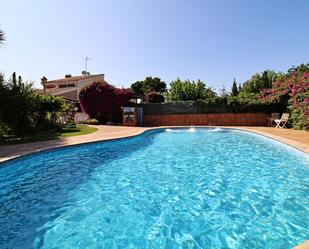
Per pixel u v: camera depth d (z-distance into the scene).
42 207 4.30
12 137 11.65
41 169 6.80
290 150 8.53
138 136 12.57
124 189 5.22
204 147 10.41
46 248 3.00
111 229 3.50
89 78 33.59
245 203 4.36
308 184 5.33
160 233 3.37
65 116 20.28
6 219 3.84
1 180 5.86
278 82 18.55
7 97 11.61
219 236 3.25
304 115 13.57
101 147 10.13
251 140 12.05
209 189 5.16
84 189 5.21
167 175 6.25
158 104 21.12
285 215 3.83
